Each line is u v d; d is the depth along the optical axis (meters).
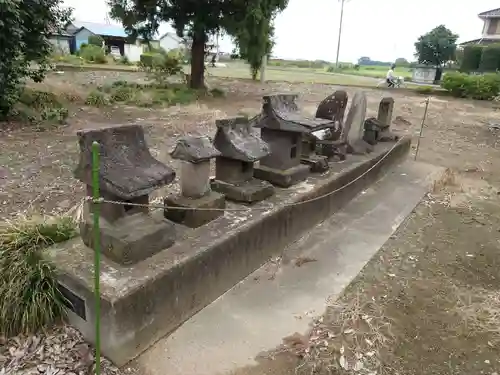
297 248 5.14
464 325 3.88
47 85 14.10
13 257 3.50
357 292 4.32
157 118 12.49
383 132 8.78
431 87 25.56
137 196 3.25
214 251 3.82
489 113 17.33
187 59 31.62
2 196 6.18
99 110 12.98
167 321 3.49
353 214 6.31
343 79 31.22
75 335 3.35
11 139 9.18
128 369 3.16
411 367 3.36
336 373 3.26
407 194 7.27
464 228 6.07
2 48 9.44
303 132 5.16
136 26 17.14
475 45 29.59
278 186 5.43
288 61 55.69
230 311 3.89
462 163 9.85
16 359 3.16
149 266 3.39
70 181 6.95
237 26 15.83
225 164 4.83
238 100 17.59
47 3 10.67
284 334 3.63
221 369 3.22
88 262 3.41
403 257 5.15
